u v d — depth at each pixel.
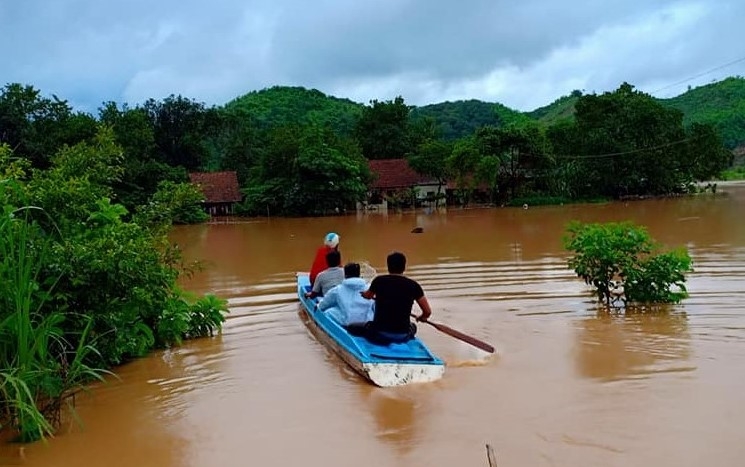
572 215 35.53
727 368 7.65
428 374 7.72
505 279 14.26
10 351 6.62
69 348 8.17
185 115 60.50
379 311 8.55
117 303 8.74
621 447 5.68
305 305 11.39
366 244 23.19
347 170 46.69
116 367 8.80
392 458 5.68
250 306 12.51
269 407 7.07
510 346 9.02
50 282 7.86
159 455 5.96
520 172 52.59
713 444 5.66
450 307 11.65
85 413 7.09
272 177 49.88
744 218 27.70
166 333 9.64
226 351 9.40
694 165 56.19
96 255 8.27
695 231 22.91
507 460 5.52
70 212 9.08
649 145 52.69
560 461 5.46
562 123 58.44
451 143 57.50
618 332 9.46
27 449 6.17
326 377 8.05
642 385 7.21
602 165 52.25
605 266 11.26
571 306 11.38
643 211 36.19
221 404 7.23
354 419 6.62
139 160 47.22
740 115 103.75
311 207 47.47
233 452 5.96
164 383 8.05
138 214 10.40
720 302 11.12
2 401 6.27
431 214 42.44
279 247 23.81
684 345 8.66
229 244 25.86
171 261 10.25
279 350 9.37
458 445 5.88
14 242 7.41
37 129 44.47
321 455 5.81
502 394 7.14
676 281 11.19
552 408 6.66
